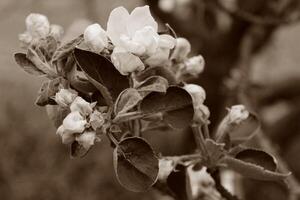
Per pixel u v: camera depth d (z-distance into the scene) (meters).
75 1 1.94
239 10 1.15
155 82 0.57
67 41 0.58
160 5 1.28
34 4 1.86
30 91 2.90
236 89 1.23
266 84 1.48
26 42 0.60
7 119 2.81
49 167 2.67
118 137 0.58
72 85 0.57
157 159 0.54
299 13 1.23
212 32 1.30
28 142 2.74
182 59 0.63
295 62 2.07
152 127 0.61
